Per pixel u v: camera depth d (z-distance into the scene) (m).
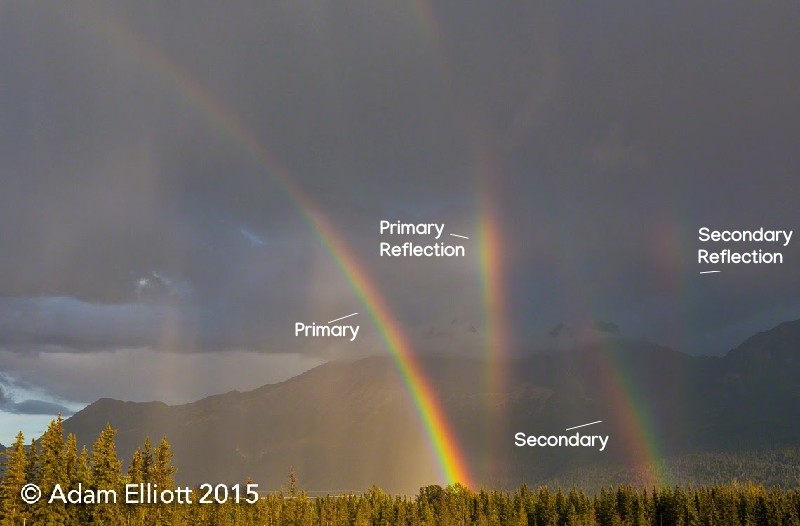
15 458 130.75
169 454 164.25
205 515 167.75
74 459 142.25
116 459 150.25
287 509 189.38
